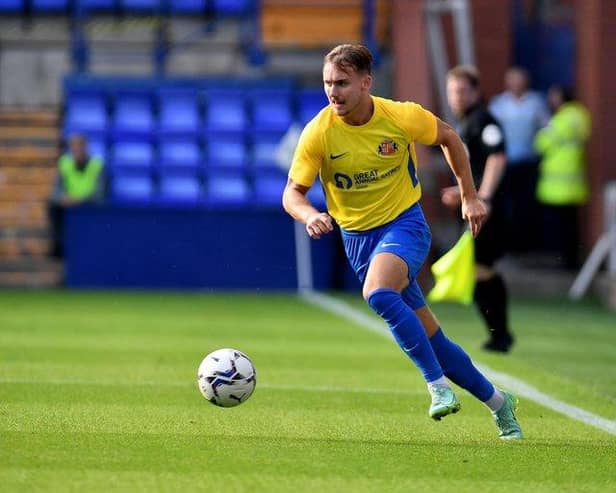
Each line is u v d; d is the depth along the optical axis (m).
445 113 58.31
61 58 63.31
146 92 61.06
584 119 56.66
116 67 64.31
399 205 21.16
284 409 24.20
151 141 59.97
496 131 34.25
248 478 17.61
